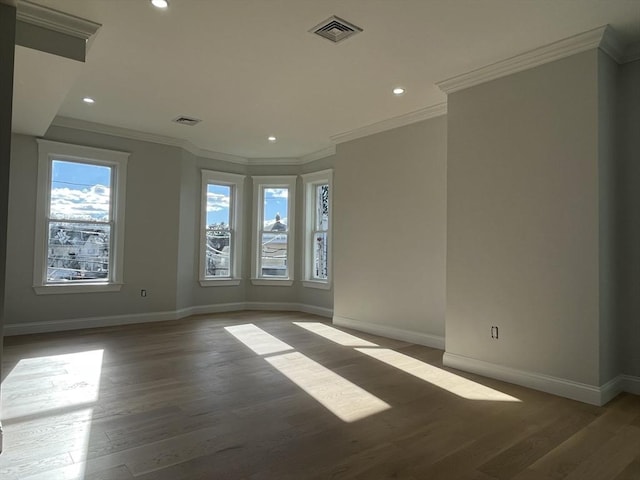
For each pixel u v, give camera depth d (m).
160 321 5.88
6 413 2.66
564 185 3.12
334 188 5.82
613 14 2.77
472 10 2.74
